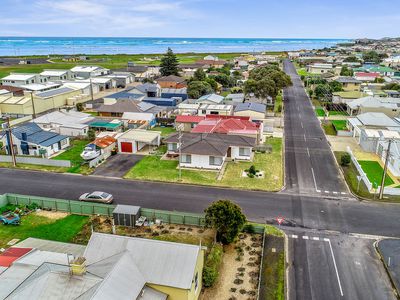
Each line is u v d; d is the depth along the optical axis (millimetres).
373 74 155500
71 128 75062
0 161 62062
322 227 41688
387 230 41156
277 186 52438
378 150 66688
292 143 74062
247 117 79812
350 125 81875
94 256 27906
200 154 57812
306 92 136750
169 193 50188
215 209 36438
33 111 93500
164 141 65500
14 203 46312
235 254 36312
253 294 30703
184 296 25969
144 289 25812
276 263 34938
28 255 29891
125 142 66250
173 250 27672
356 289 31859
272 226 41656
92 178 55156
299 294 31062
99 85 132625
